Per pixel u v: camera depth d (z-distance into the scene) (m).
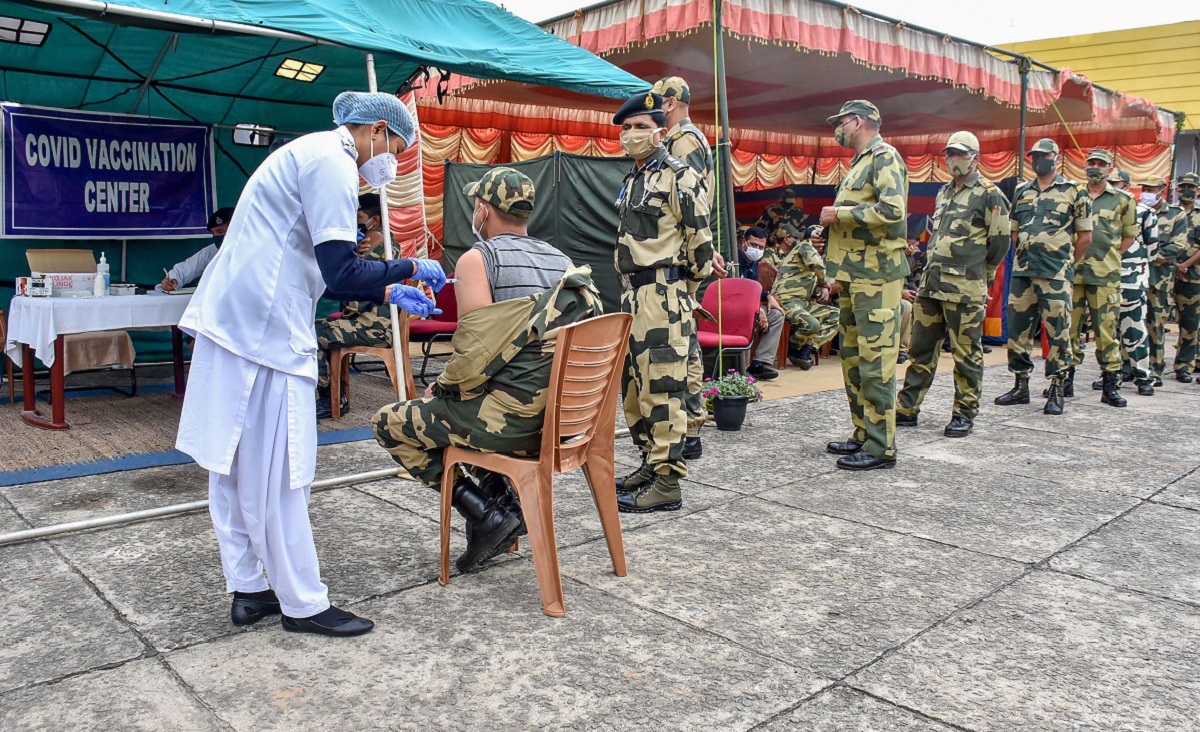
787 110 12.83
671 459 3.94
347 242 2.49
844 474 4.74
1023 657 2.61
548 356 2.83
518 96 10.54
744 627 2.79
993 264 5.62
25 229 6.42
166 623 2.74
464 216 9.26
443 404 2.95
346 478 4.31
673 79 4.16
